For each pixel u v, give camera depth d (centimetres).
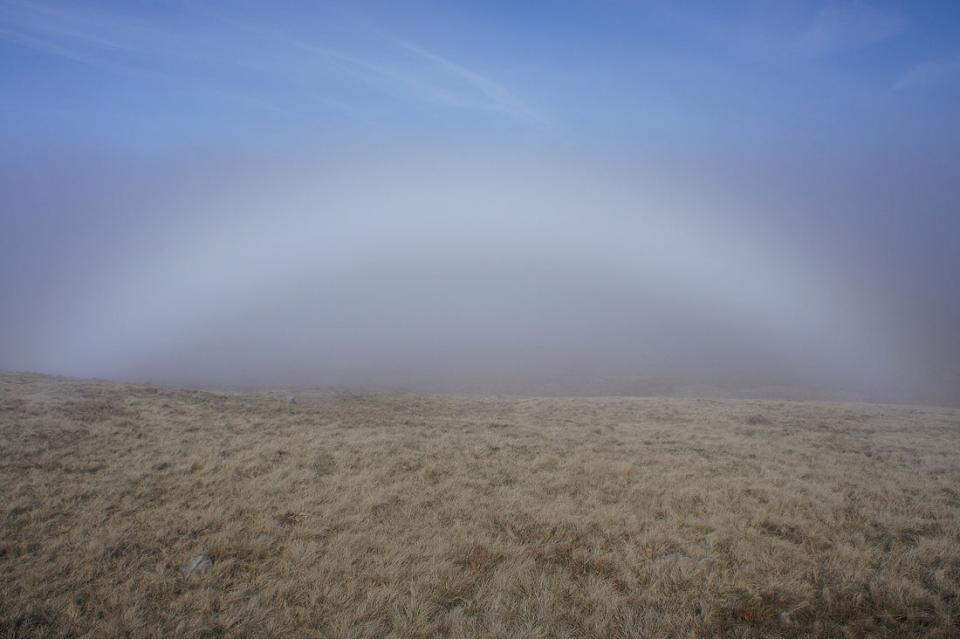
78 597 689
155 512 950
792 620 671
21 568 745
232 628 641
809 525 963
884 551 868
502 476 1259
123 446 1312
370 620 664
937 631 643
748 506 1053
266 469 1227
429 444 1536
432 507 1041
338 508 1002
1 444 1212
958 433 1947
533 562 810
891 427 2062
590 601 711
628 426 2005
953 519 1002
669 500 1094
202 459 1260
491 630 640
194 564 774
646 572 789
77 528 871
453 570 781
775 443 1698
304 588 729
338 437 1552
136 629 625
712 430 1953
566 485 1198
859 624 658
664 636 636
